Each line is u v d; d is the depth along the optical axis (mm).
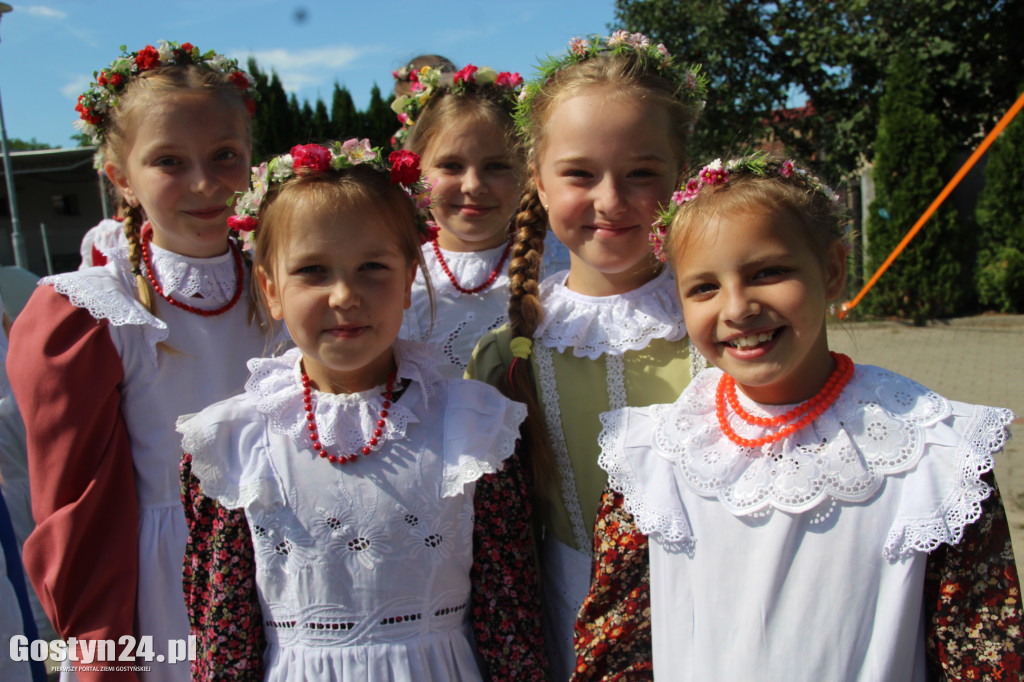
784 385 1551
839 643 1400
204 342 2260
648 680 1594
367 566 1653
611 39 2002
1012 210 10797
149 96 2172
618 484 1616
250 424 1748
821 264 1515
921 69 10617
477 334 2746
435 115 2686
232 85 2342
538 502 1999
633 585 1612
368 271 1671
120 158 2275
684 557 1538
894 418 1480
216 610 1681
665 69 1985
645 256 1956
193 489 1737
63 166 18875
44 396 1999
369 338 1658
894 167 10766
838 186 1674
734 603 1478
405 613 1661
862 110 11555
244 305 2340
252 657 1686
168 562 2115
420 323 2766
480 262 2787
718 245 1475
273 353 2166
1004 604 1382
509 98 2658
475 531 1768
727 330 1484
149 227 2355
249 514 1669
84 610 1967
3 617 2361
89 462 2027
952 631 1391
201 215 2195
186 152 2168
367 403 1742
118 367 2100
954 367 8367
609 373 1930
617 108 1823
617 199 1818
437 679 1661
